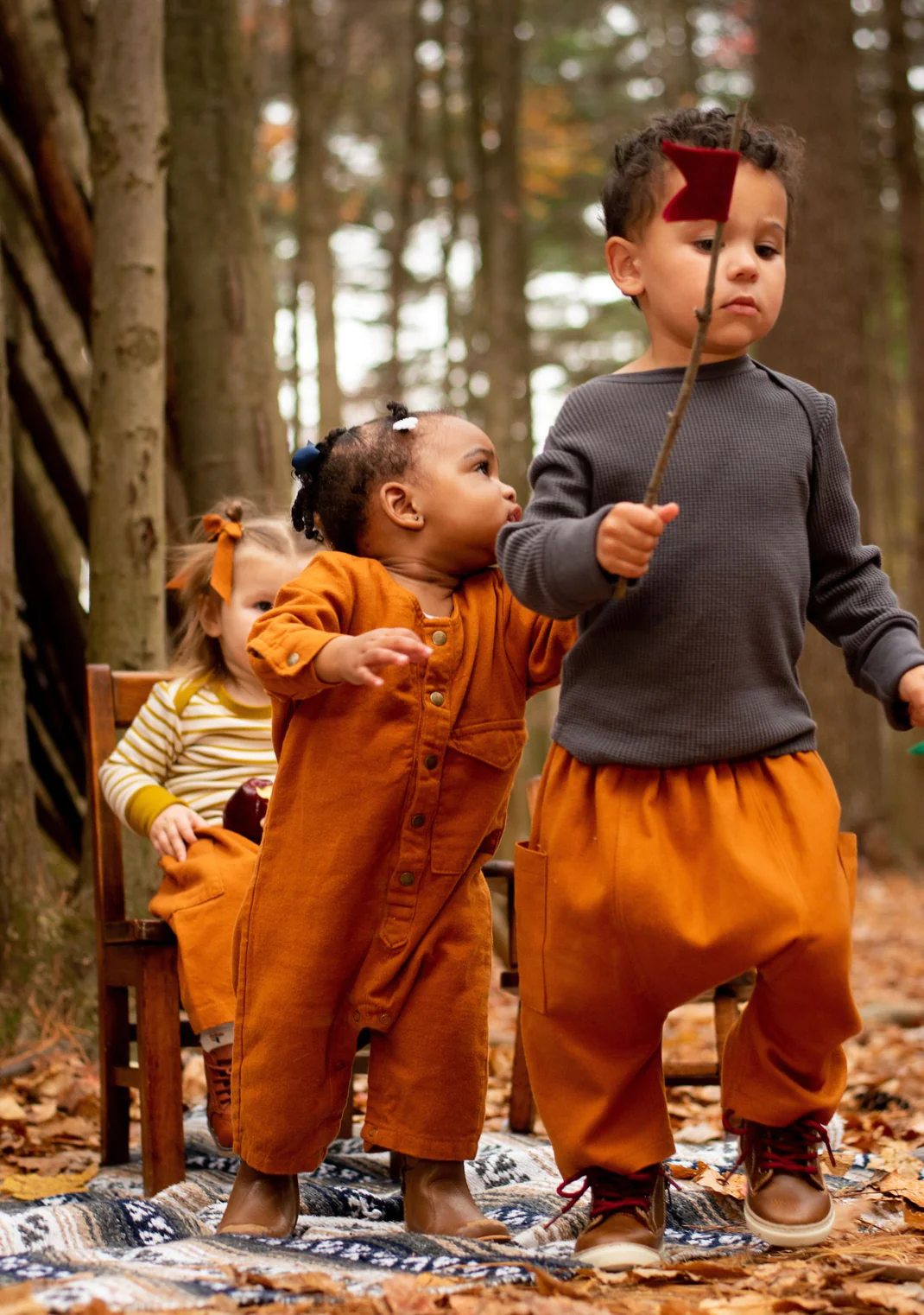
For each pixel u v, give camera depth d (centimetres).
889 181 1692
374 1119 239
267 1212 239
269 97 1570
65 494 570
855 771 1315
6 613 442
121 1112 324
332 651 217
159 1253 214
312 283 972
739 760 215
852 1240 229
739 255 217
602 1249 212
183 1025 307
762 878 207
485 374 1434
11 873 436
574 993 218
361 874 234
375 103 1781
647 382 224
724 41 1792
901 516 1989
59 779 551
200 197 562
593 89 1897
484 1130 362
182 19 567
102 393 471
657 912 208
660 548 215
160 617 474
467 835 240
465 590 245
